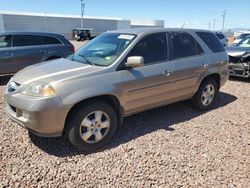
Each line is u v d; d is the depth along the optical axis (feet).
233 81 28.73
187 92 16.28
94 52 14.24
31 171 10.61
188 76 15.87
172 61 15.03
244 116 17.11
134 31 14.66
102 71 12.26
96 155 11.93
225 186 9.89
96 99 12.34
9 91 12.25
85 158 11.66
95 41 15.71
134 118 16.33
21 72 13.25
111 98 12.93
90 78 11.84
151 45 14.30
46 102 10.78
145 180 10.18
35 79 11.55
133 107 13.69
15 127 14.65
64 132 12.23
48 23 199.21
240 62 28.07
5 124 15.02
